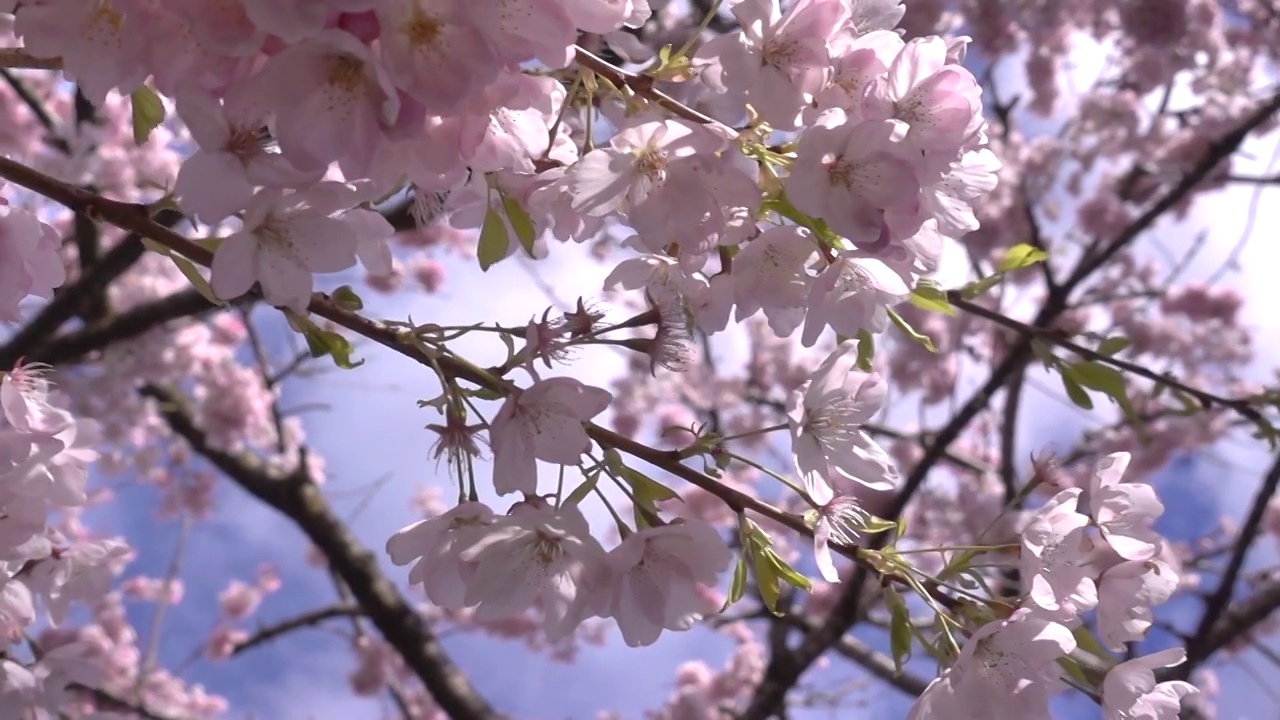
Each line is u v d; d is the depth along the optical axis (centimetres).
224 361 158
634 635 37
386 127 30
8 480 41
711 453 38
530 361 36
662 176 36
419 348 36
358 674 197
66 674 50
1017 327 59
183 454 189
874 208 34
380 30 29
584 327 38
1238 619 124
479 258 40
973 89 36
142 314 108
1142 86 178
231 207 32
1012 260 53
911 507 192
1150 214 138
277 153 32
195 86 31
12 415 40
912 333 44
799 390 40
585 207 36
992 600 38
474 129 33
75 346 107
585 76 38
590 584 36
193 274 37
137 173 126
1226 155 135
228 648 205
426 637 148
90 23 32
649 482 37
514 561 37
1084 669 42
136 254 103
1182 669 122
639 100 37
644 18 36
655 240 36
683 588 38
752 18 36
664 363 39
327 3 29
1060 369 57
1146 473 192
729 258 40
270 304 34
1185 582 183
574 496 37
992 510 184
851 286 39
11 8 33
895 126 34
